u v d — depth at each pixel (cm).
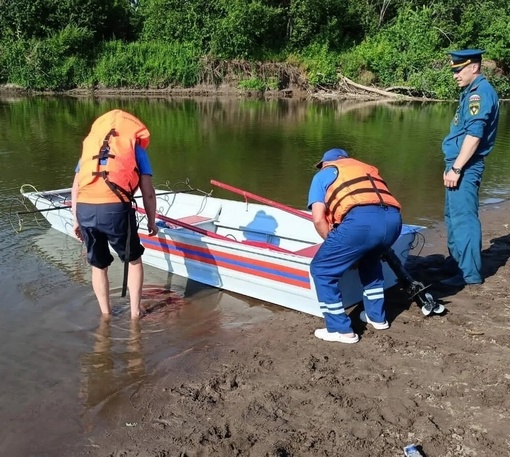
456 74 426
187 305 455
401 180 948
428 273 495
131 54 2878
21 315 432
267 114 1953
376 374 334
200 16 2986
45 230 641
